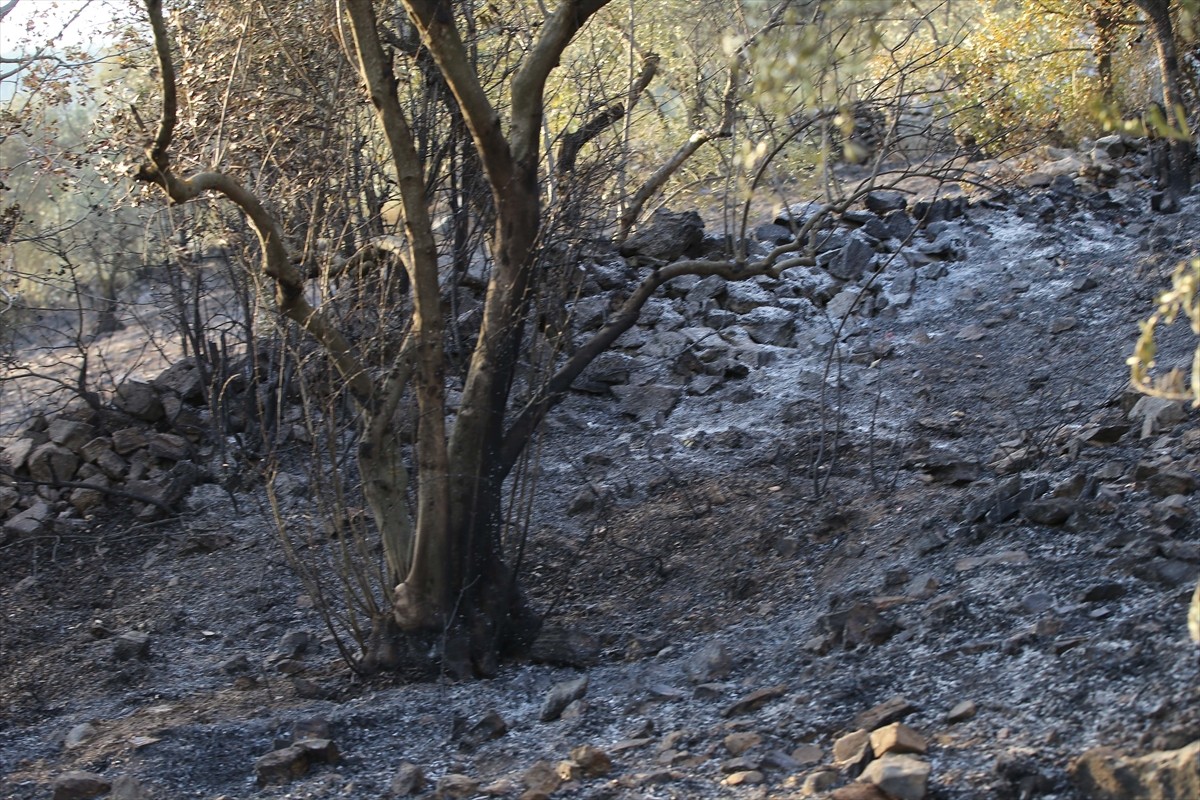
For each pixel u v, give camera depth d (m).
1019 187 11.25
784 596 5.91
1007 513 5.51
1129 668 3.76
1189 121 11.30
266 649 6.54
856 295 9.84
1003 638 4.35
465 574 5.43
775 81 3.90
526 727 4.78
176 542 7.92
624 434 8.52
